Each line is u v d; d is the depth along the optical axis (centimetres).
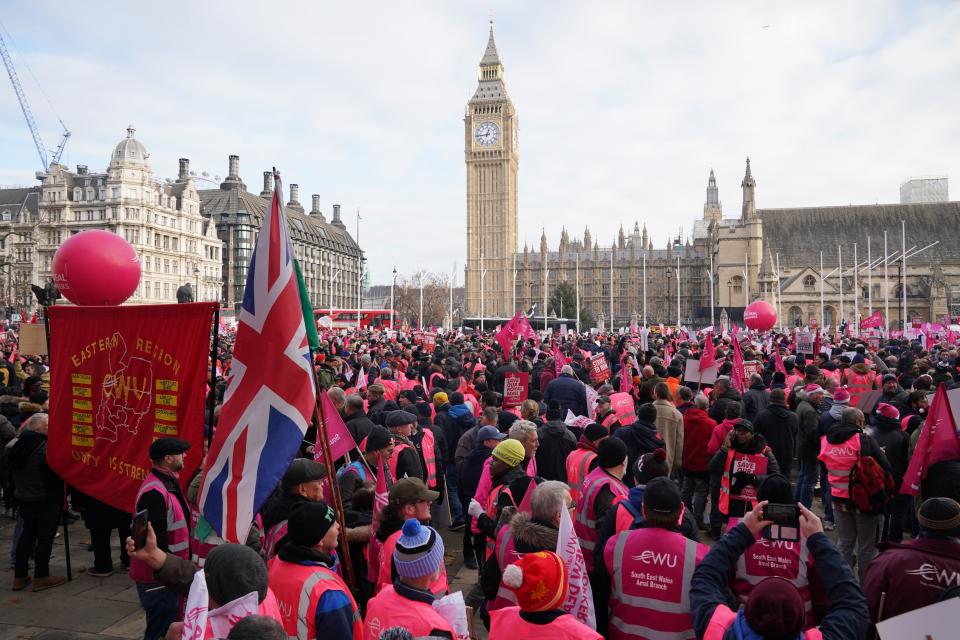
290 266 639
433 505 1139
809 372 1609
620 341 3556
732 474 999
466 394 1552
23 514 977
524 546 554
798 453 1326
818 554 478
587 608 489
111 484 821
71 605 927
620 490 729
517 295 17600
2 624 866
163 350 792
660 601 513
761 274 11875
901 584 545
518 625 446
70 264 1216
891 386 1460
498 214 16150
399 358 2459
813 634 427
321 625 468
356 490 784
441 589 534
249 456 605
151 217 10544
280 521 618
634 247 17850
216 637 390
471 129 16225
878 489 952
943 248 12156
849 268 12200
